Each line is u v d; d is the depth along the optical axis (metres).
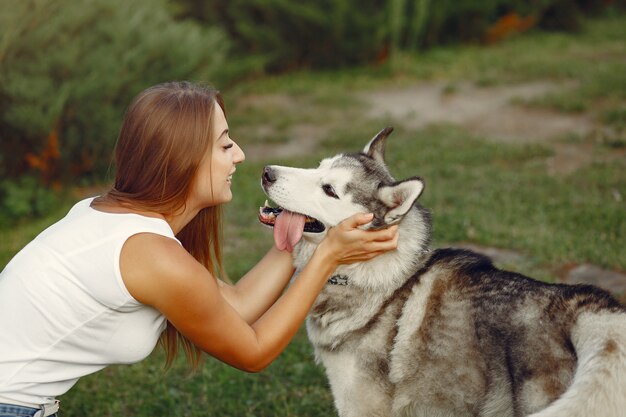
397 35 11.47
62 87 7.21
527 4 13.28
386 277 3.03
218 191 2.44
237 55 11.63
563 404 2.25
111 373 4.16
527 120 8.73
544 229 5.57
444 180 6.93
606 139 7.67
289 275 2.98
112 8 8.00
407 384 2.94
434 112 9.39
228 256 5.66
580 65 10.47
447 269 2.99
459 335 2.79
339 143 8.34
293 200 3.21
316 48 11.72
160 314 2.37
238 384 3.94
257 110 9.86
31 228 6.59
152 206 2.34
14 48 7.19
